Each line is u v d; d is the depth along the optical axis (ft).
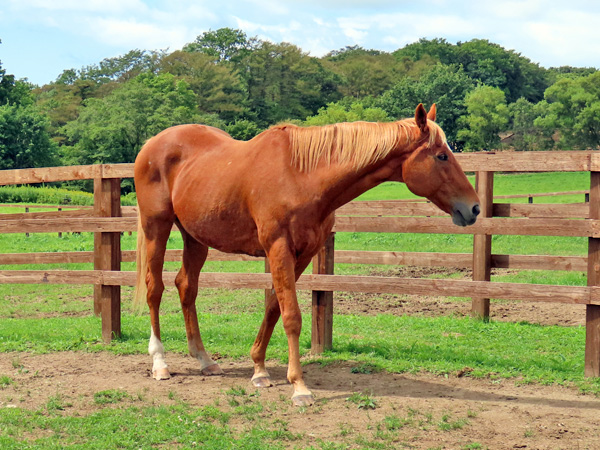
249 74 354.74
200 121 246.47
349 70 391.45
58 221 20.79
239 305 29.01
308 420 12.84
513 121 278.26
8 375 16.53
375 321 23.63
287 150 14.37
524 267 22.89
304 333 21.74
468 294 16.85
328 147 14.12
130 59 401.90
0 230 21.26
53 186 189.26
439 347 19.01
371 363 17.11
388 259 24.34
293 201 14.02
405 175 13.97
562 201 79.92
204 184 15.53
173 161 16.74
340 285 18.01
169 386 15.56
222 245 15.72
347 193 14.30
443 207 14.03
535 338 20.42
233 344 19.95
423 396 14.37
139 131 205.36
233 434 12.06
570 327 22.38
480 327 22.13
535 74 438.81
